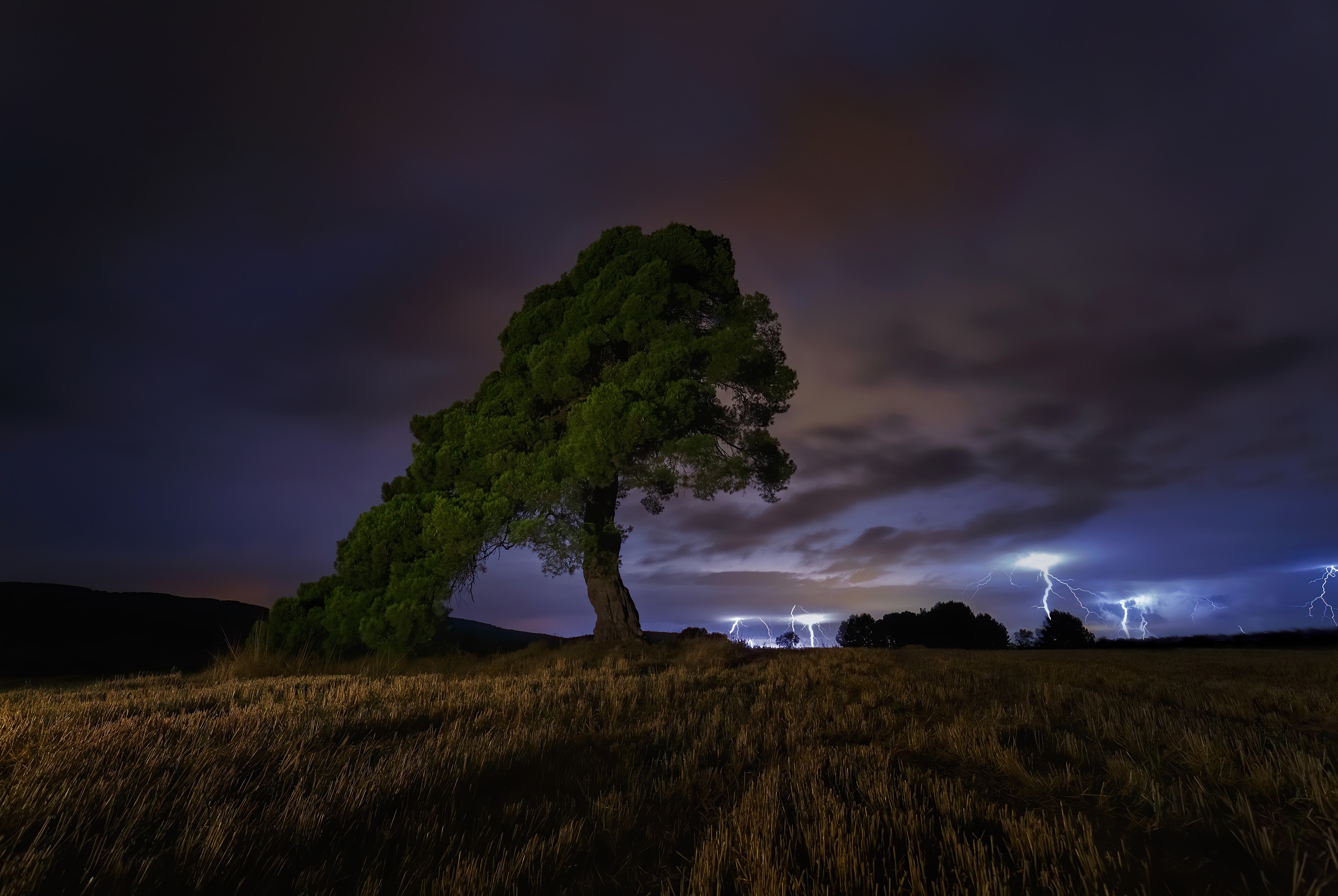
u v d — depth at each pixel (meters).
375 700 7.91
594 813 3.78
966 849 3.04
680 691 8.88
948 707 7.96
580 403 17.92
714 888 2.82
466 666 14.55
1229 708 7.57
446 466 18.53
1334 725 6.61
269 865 2.90
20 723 5.59
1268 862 3.08
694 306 20.42
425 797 3.94
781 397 20.75
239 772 4.31
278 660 14.22
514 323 22.09
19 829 3.09
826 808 3.66
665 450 17.36
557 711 6.91
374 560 17.02
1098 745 5.23
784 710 7.45
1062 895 2.68
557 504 16.62
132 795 3.70
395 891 2.79
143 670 17.34
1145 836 3.45
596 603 19.45
